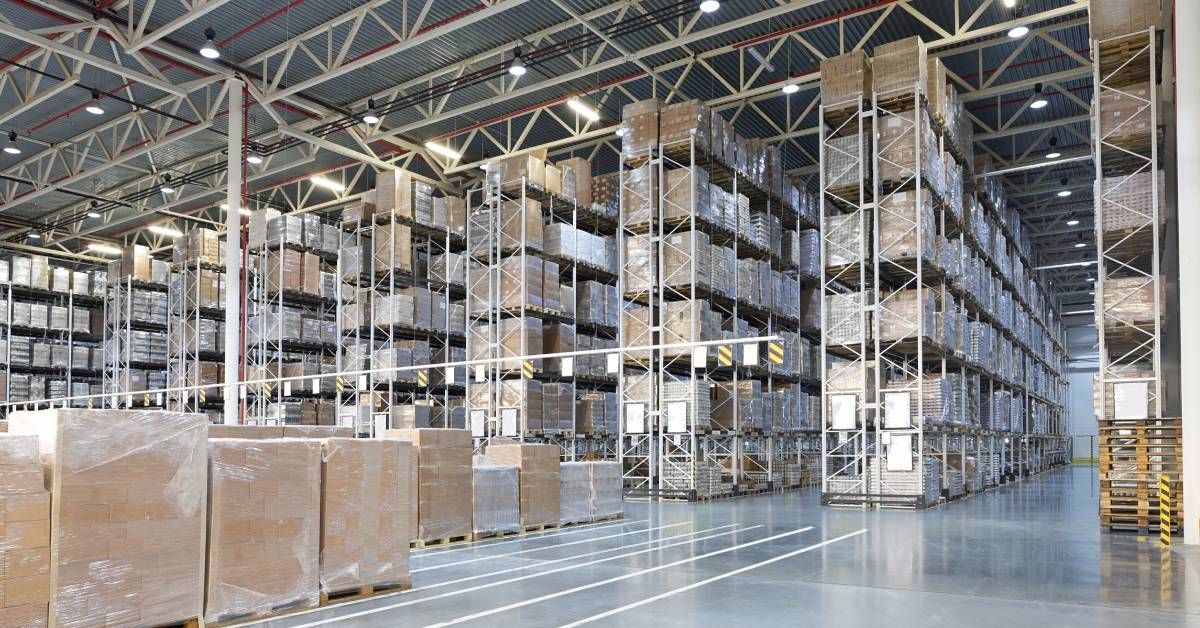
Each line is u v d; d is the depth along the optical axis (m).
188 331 24.06
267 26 16.30
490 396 17.72
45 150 22.38
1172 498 11.45
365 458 7.32
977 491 19.62
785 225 22.73
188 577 5.94
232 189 17.53
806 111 20.34
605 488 13.49
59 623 5.24
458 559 9.32
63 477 5.36
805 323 22.56
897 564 8.90
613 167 25.77
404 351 20.02
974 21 15.63
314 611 6.62
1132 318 12.92
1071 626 6.12
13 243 29.56
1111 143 13.91
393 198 19.98
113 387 24.53
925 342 15.70
